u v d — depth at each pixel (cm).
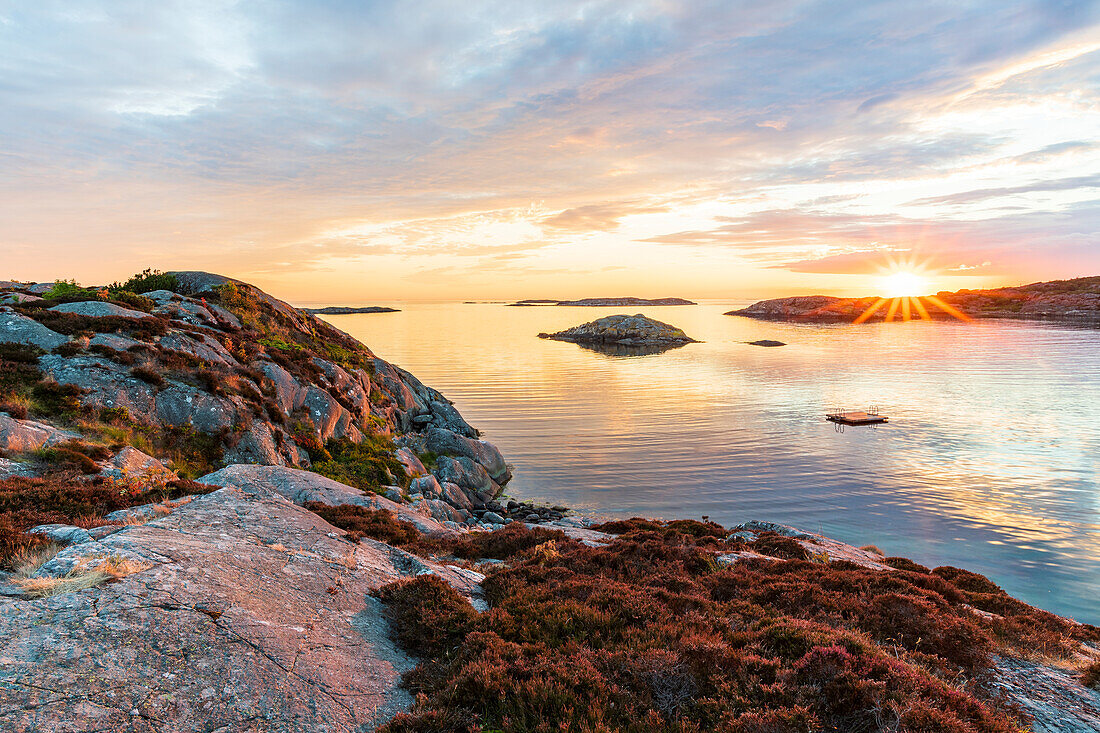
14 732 502
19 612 662
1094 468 4491
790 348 15275
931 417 6469
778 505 3800
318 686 705
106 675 599
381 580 1089
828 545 2305
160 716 576
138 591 753
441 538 1772
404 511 2048
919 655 935
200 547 952
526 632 927
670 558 1522
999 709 794
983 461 4741
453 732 664
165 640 676
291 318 5034
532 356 14150
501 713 698
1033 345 14300
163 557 867
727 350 15288
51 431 1956
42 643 618
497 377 10344
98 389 2394
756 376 10075
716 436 5734
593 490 4194
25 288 4259
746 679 772
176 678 629
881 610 1118
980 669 938
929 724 666
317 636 811
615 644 893
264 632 762
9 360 2353
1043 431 5731
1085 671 955
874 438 5572
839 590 1302
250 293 4909
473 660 812
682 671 794
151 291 4397
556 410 7206
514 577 1242
